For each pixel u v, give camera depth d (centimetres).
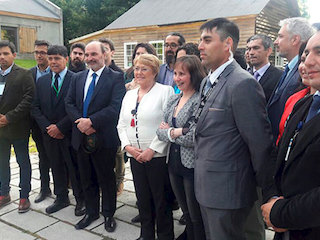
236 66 179
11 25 1750
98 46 280
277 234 146
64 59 318
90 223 300
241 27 1138
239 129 166
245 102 163
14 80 317
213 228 178
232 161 171
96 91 278
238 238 183
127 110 255
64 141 315
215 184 173
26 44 1822
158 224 252
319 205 111
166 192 250
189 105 214
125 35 1412
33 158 533
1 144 333
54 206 329
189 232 233
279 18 1343
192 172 212
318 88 122
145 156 236
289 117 144
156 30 1317
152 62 247
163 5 1506
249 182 175
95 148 272
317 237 121
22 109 312
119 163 369
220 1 1311
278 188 140
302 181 122
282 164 138
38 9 1928
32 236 280
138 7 1600
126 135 255
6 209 336
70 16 2591
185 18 1257
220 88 175
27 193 331
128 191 388
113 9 2420
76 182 318
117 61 1459
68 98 295
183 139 204
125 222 305
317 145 116
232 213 174
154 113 244
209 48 178
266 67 298
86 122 267
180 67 217
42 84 322
